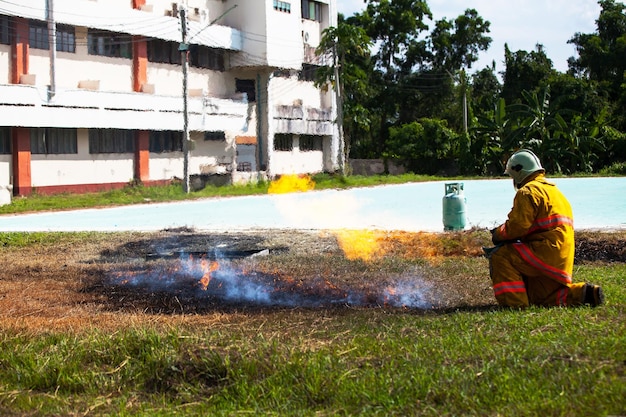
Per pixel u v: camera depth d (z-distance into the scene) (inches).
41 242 568.1
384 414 161.5
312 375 185.5
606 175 1499.8
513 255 276.2
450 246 473.7
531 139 1627.7
